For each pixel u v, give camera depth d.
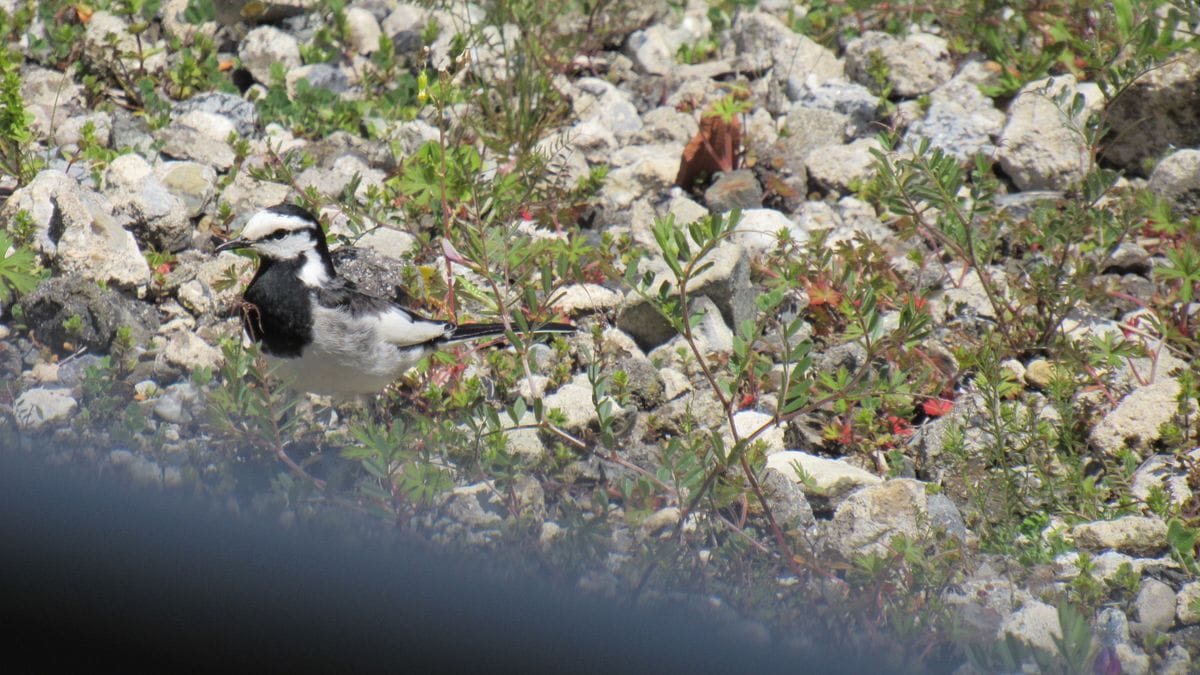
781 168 14.51
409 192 11.95
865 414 10.45
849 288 11.37
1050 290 11.59
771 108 15.88
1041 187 14.33
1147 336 11.84
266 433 8.70
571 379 11.21
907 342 9.66
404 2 17.44
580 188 13.66
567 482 9.48
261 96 15.69
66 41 15.50
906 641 7.27
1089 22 15.28
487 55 16.12
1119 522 9.01
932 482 10.07
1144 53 13.60
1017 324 11.74
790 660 7.05
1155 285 12.74
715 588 7.81
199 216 13.09
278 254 9.95
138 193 12.47
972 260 11.66
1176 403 10.34
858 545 8.30
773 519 8.48
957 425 10.14
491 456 8.80
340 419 10.67
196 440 9.63
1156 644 7.85
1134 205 12.03
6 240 10.91
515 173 12.76
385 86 15.98
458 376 10.87
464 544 7.91
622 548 8.59
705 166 14.43
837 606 7.54
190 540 6.60
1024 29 15.79
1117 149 14.70
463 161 11.08
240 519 7.49
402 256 12.40
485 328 10.62
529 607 6.85
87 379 10.24
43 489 7.36
